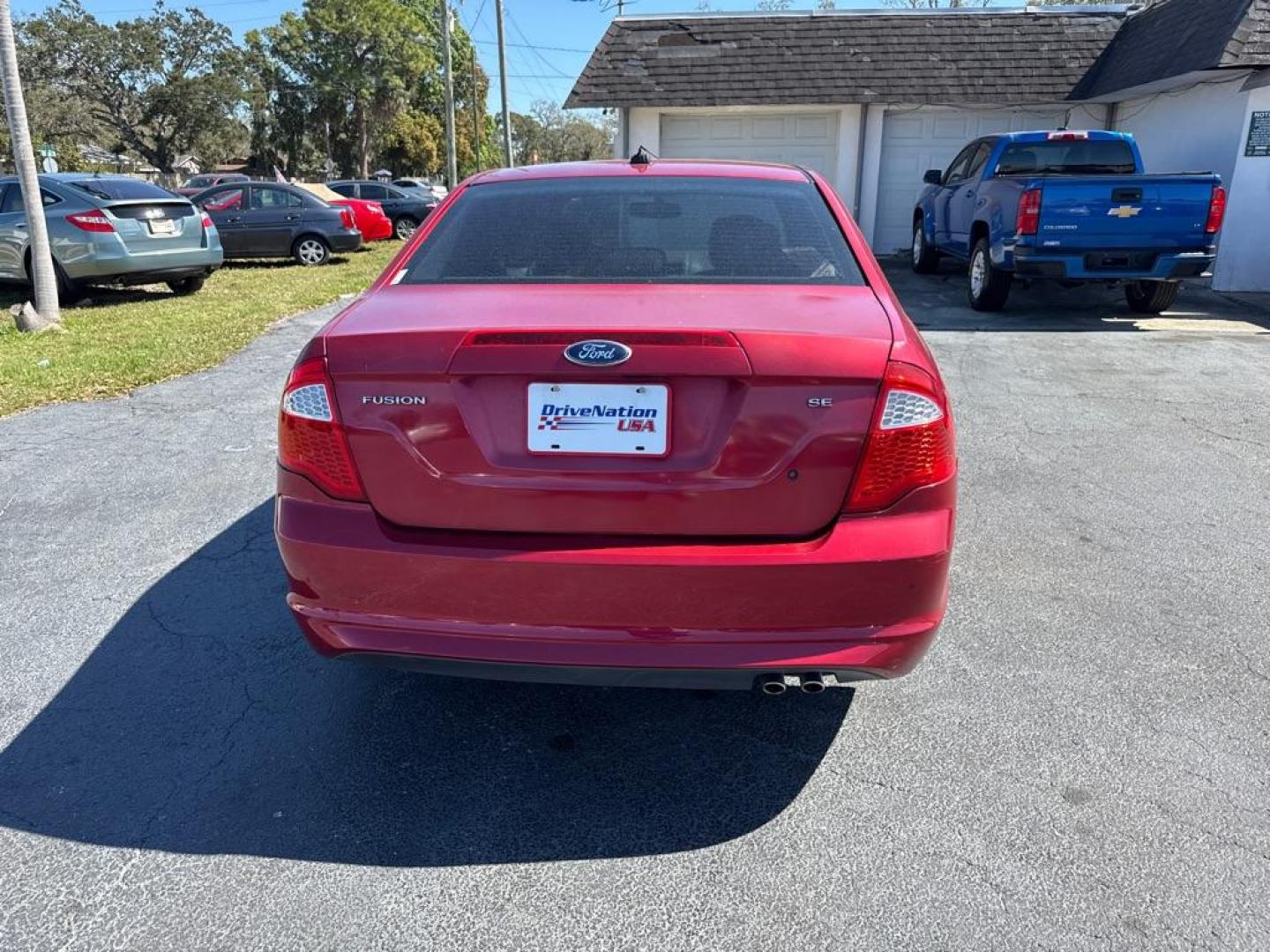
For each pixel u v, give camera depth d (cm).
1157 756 266
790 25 1584
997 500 468
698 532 217
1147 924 207
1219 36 1137
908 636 223
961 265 1465
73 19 5266
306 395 227
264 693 301
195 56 5675
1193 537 423
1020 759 265
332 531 226
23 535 422
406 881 221
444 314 236
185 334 906
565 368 212
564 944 203
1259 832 235
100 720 285
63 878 221
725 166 329
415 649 228
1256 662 316
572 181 313
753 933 206
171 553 403
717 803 250
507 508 220
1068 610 354
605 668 220
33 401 647
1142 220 867
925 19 1575
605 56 1570
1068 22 1558
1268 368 755
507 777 261
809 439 213
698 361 210
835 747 273
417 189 3023
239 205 1603
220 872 223
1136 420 610
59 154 5175
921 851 230
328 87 5569
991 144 1127
